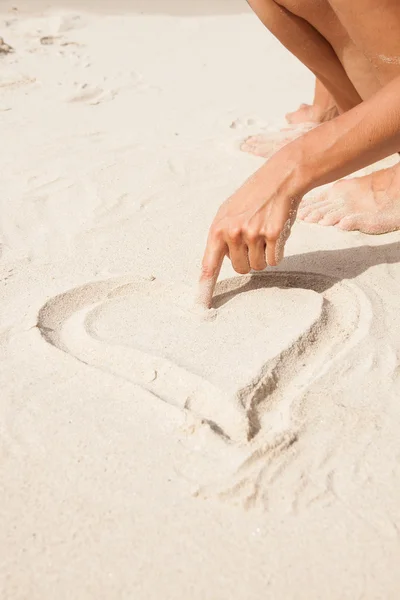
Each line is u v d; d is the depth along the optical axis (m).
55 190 1.39
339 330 1.00
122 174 1.46
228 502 0.79
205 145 1.62
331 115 1.58
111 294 1.06
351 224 1.24
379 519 0.78
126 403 0.89
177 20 3.25
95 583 0.73
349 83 1.35
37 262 1.15
